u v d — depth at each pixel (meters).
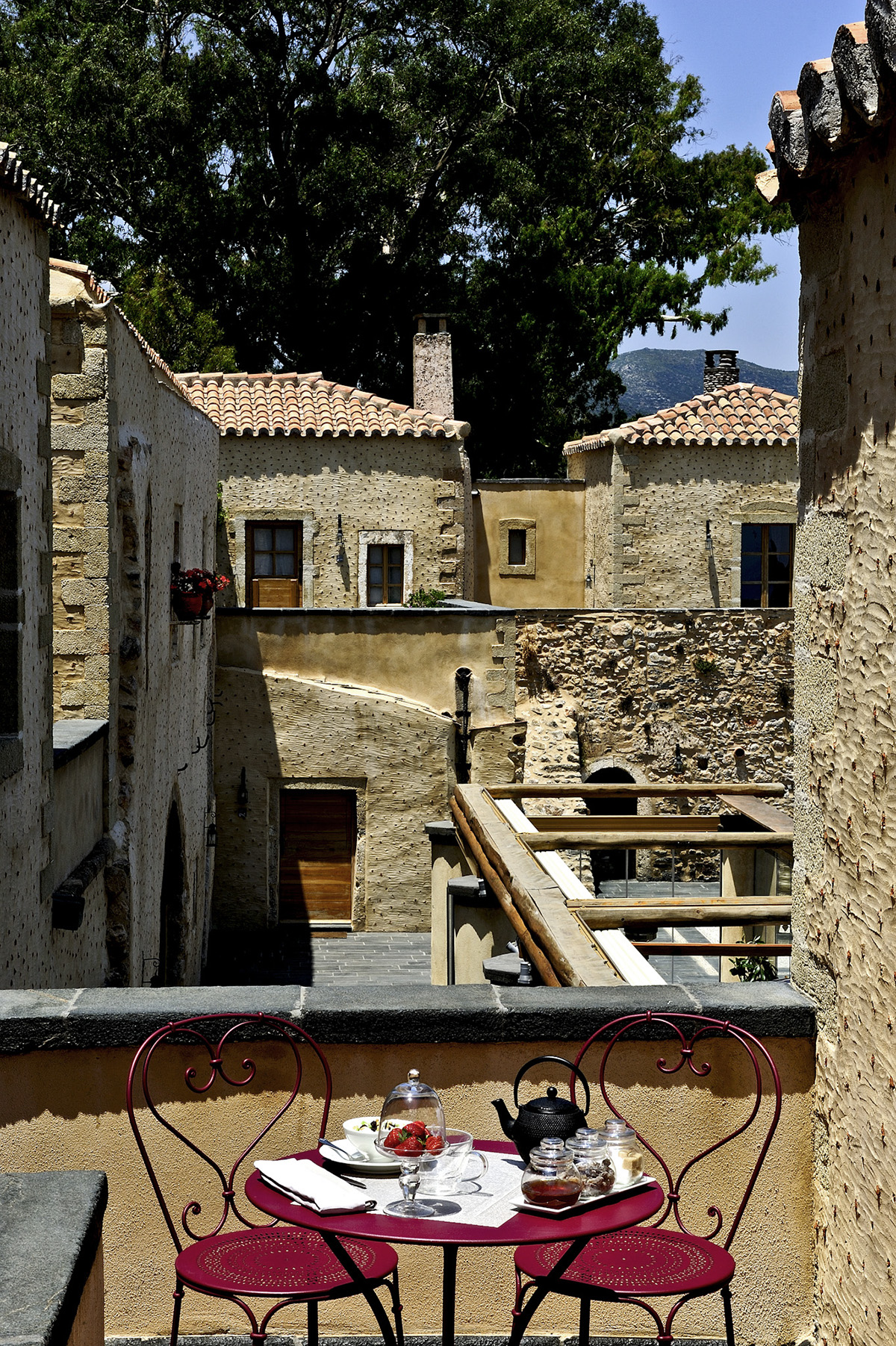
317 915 23.66
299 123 37.56
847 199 4.30
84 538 11.79
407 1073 4.63
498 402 40.22
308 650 23.67
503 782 23.94
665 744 25.86
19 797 8.37
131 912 12.27
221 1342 4.67
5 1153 4.57
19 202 8.58
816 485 4.61
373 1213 3.47
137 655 12.86
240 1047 4.59
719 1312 4.77
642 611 25.73
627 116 40.69
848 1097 4.37
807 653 4.73
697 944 7.38
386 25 38.72
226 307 38.81
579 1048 4.68
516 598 31.92
